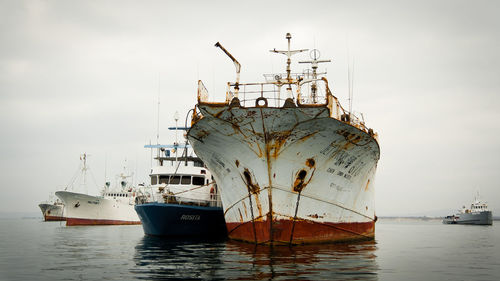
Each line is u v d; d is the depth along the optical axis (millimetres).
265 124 15875
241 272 11523
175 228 24641
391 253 17203
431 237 32438
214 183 28656
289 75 20797
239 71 18172
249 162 17234
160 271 12000
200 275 11211
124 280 10672
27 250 18828
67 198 47406
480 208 78750
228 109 15742
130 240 24266
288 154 16578
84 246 20656
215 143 17906
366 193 21859
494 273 12172
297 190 17047
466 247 21891
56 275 11570
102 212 50094
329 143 16688
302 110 15234
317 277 10789
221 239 23156
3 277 11297
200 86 16344
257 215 17500
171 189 27531
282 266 12469
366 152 18719
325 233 18188
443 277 11352
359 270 11969
